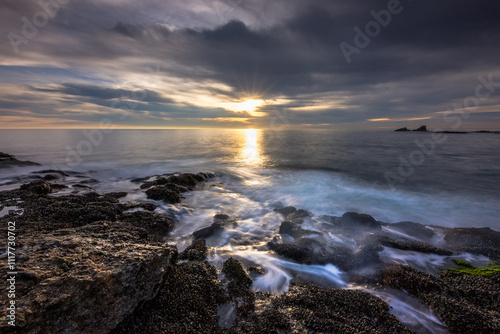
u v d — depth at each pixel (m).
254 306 5.18
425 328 4.71
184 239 9.55
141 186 17.48
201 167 28.67
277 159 34.47
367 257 7.29
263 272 6.80
